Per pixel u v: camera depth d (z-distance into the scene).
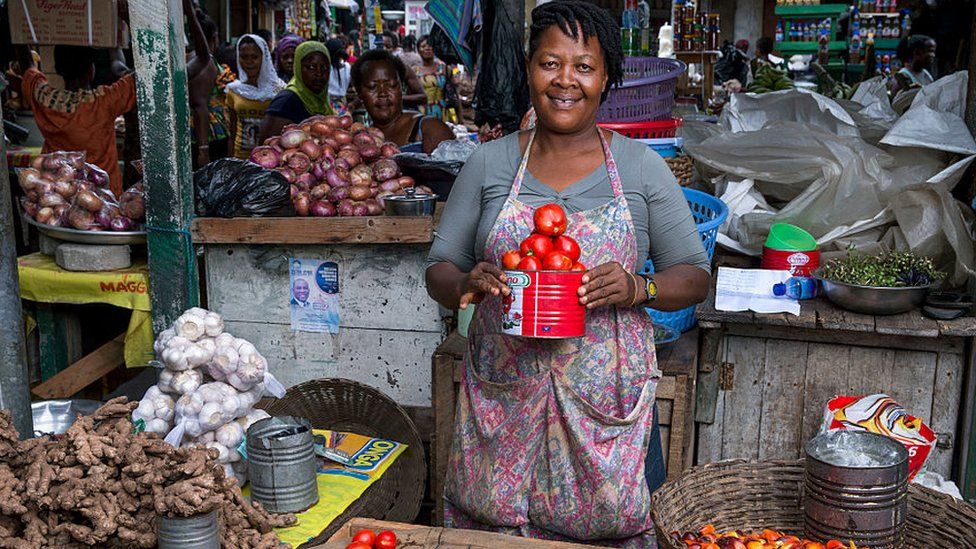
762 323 2.95
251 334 3.38
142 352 3.36
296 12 12.85
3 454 1.70
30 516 1.64
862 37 11.15
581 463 1.91
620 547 2.03
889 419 2.86
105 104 4.40
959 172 3.39
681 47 7.56
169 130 3.15
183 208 3.23
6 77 6.23
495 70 4.06
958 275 3.27
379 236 3.15
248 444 2.12
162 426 2.35
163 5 3.07
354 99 9.52
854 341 3.01
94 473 1.64
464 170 2.04
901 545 1.94
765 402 3.14
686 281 1.92
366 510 2.67
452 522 2.15
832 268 3.15
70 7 4.30
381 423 2.88
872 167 3.50
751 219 3.64
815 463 1.93
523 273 1.75
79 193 3.40
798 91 4.19
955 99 3.72
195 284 3.32
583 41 1.82
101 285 3.32
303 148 3.66
